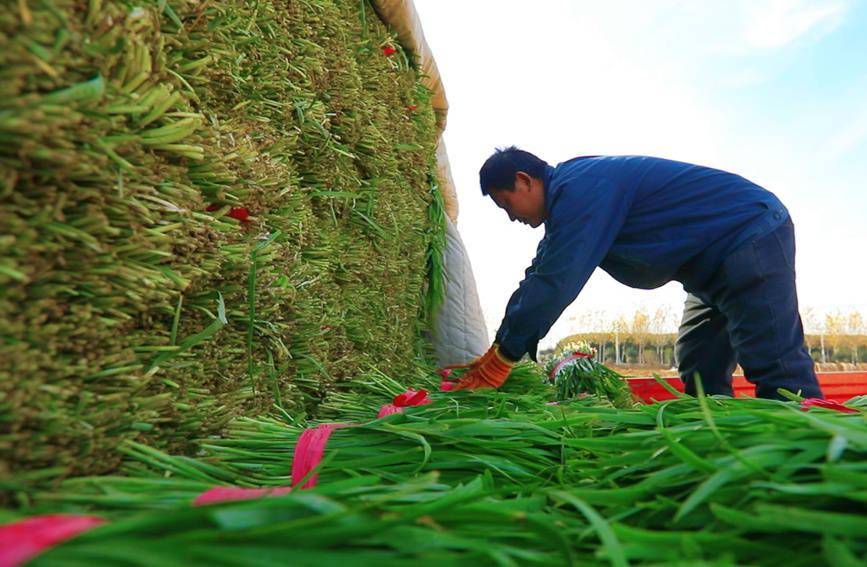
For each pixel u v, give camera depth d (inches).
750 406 51.2
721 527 28.8
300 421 63.4
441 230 159.3
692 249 95.1
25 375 28.0
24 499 27.4
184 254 39.9
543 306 91.5
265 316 56.2
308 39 77.8
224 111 55.2
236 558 20.1
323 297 77.8
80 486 31.2
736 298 96.0
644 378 153.0
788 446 31.9
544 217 106.8
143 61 34.6
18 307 27.8
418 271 139.9
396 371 120.5
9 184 25.6
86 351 32.2
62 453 29.9
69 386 30.7
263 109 65.2
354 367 90.9
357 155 97.9
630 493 33.3
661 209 95.3
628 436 41.9
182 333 43.4
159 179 36.9
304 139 76.7
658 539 26.7
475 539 27.5
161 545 20.1
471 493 30.5
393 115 119.7
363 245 97.0
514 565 23.8
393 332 115.1
